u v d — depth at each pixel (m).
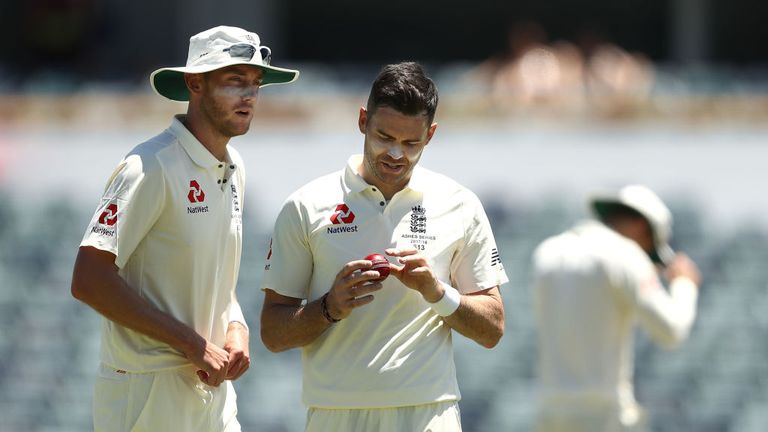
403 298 15.09
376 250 15.15
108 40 71.62
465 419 39.38
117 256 14.70
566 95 51.25
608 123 49.59
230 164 15.49
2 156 51.31
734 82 57.03
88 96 52.81
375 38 82.75
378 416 15.08
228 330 15.92
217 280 15.56
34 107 52.00
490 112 50.16
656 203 24.06
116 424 15.35
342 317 14.70
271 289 15.48
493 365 41.06
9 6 74.62
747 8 79.38
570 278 23.06
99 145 51.28
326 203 15.27
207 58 14.86
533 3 81.69
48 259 48.25
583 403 22.88
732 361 41.91
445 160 49.47
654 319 22.84
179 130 15.09
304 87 57.00
